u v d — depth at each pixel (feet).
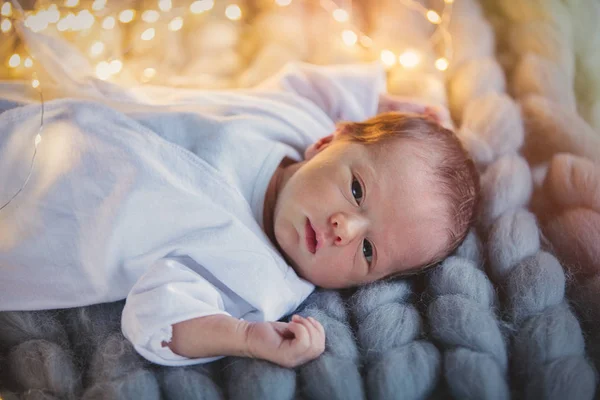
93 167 3.49
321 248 3.60
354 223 3.55
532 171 4.31
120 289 3.50
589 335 3.43
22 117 3.56
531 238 3.78
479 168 4.30
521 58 4.99
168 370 3.12
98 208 3.43
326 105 4.77
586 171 4.07
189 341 3.11
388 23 5.27
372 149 3.78
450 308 3.35
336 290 3.84
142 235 3.46
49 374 3.02
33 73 3.68
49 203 3.43
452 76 5.01
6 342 3.27
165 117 3.85
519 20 5.25
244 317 3.50
